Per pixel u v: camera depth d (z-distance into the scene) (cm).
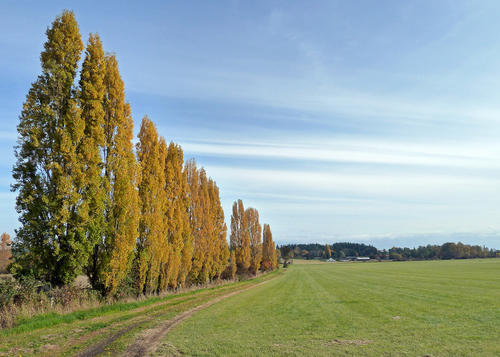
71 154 2020
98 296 2100
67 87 2148
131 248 2261
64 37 2161
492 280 3250
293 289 3406
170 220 3222
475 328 1158
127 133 2508
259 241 7362
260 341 1105
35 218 1944
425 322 1312
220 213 5125
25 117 2005
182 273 3478
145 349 1023
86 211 2022
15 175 1959
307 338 1133
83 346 1093
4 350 1052
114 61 2502
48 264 1964
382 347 968
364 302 2042
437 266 8031
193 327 1398
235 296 2889
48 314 1602
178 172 3612
